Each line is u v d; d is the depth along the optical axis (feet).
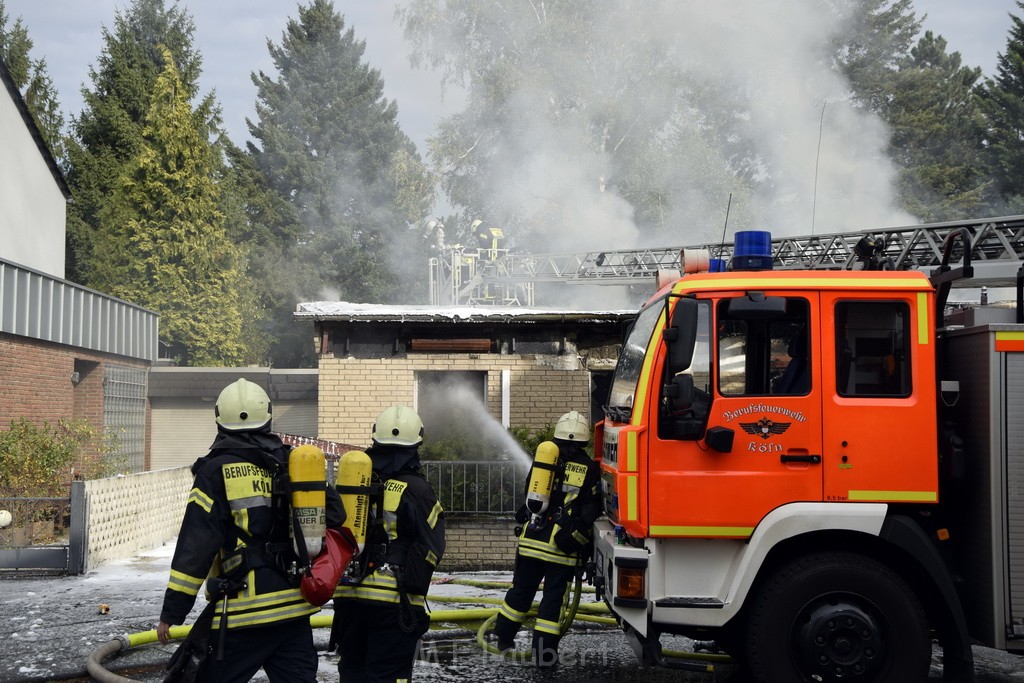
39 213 63.41
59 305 51.67
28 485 42.98
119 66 137.90
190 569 12.98
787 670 17.06
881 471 17.39
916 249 50.37
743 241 19.43
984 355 17.46
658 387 17.69
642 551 17.43
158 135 108.78
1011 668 21.11
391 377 41.52
